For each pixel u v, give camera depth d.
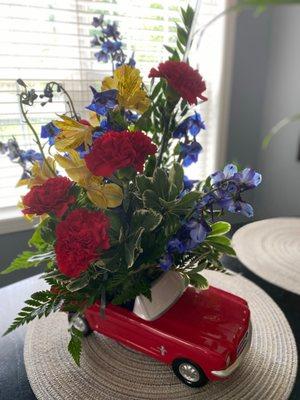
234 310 0.64
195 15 0.61
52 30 1.21
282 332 0.71
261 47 1.60
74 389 0.59
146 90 0.60
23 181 0.57
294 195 1.71
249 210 0.52
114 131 0.51
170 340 0.59
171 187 0.54
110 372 0.63
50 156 0.58
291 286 0.86
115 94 0.52
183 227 0.53
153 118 0.60
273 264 0.95
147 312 0.61
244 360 0.64
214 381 0.59
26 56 1.20
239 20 1.48
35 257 0.59
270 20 1.57
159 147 0.62
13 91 1.19
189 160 0.63
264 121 1.76
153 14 1.33
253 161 1.84
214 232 0.62
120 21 1.30
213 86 1.59
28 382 0.63
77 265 0.46
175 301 0.64
